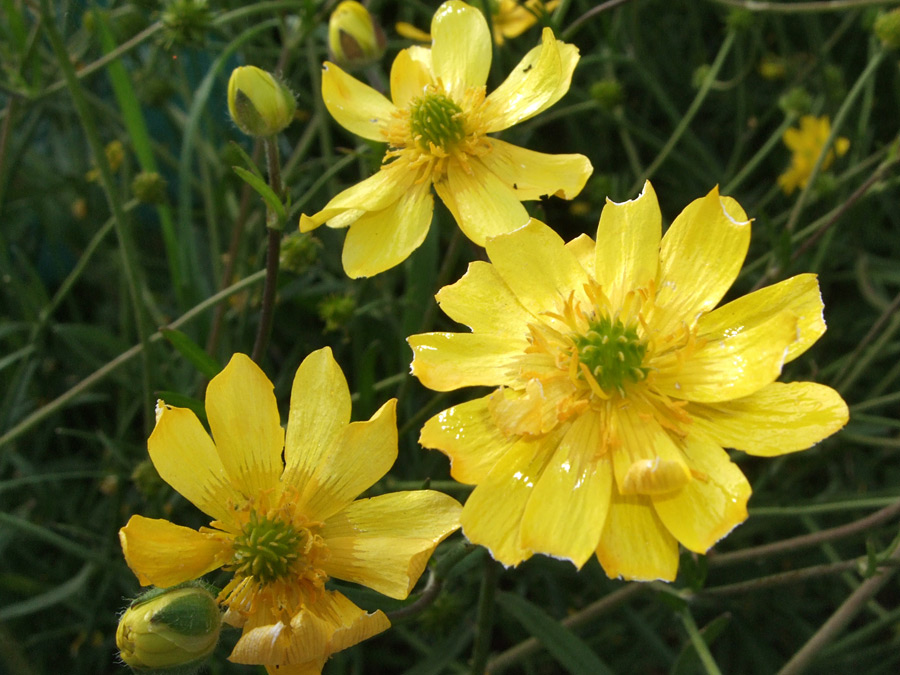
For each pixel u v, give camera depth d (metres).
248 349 0.18
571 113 0.19
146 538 0.10
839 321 0.20
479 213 0.12
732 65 0.23
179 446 0.10
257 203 0.18
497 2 0.16
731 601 0.17
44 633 0.16
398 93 0.13
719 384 0.10
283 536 0.10
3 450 0.15
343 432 0.10
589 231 0.21
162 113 0.21
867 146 0.20
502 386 0.10
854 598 0.13
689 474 0.09
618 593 0.14
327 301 0.16
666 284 0.10
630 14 0.20
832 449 0.16
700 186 0.20
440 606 0.15
